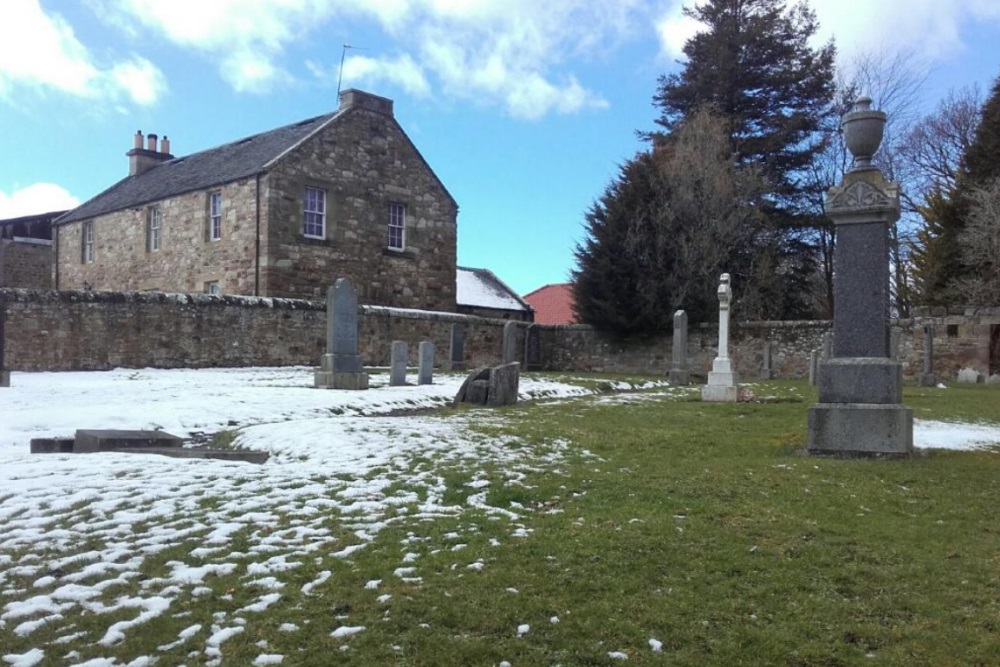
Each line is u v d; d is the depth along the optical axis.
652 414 12.30
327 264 26.39
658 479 6.65
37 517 5.54
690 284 27.88
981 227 27.58
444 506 5.79
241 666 3.35
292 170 25.27
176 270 27.84
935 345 24.66
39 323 17.42
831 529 5.07
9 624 3.88
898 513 5.51
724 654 3.39
